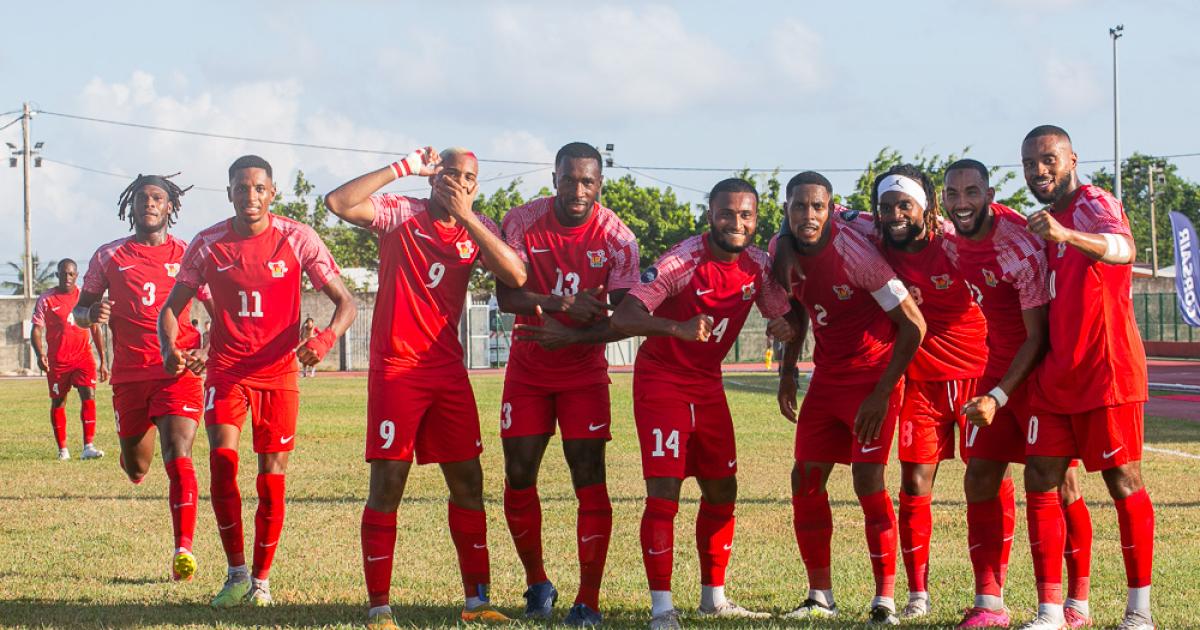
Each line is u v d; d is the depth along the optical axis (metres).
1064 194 6.12
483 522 6.61
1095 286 5.95
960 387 6.83
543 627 6.09
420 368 6.36
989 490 6.42
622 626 6.18
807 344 44.81
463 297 6.55
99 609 6.56
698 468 6.62
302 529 9.27
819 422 6.70
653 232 53.06
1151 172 61.66
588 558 6.39
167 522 9.65
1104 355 5.94
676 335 5.96
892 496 10.87
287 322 7.23
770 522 9.44
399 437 6.28
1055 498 6.15
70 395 28.61
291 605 6.75
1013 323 6.48
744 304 6.43
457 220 6.15
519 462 6.66
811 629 6.02
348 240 59.19
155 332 8.22
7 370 44.94
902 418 6.86
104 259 8.30
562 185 6.49
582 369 6.61
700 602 6.82
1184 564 7.66
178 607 6.68
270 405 7.14
